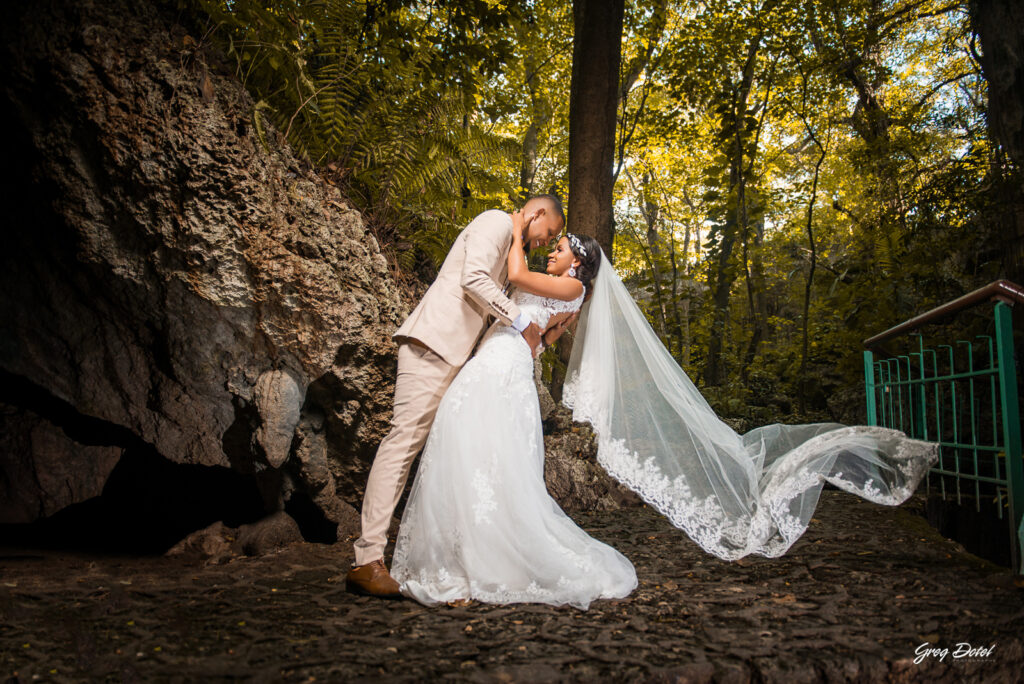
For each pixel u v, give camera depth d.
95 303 3.24
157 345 3.31
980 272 8.10
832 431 3.15
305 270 3.26
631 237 15.15
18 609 2.35
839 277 9.71
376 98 4.06
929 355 7.31
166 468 3.88
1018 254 6.75
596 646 2.02
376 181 4.17
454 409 2.75
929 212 8.38
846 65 9.55
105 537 3.66
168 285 3.11
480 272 2.81
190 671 1.80
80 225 2.99
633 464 3.00
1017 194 6.79
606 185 6.30
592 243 3.21
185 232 3.00
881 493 2.93
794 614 2.34
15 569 2.93
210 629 2.17
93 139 2.87
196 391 3.35
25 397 3.56
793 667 1.83
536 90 11.99
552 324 3.12
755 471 3.06
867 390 5.09
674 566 3.10
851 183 14.86
